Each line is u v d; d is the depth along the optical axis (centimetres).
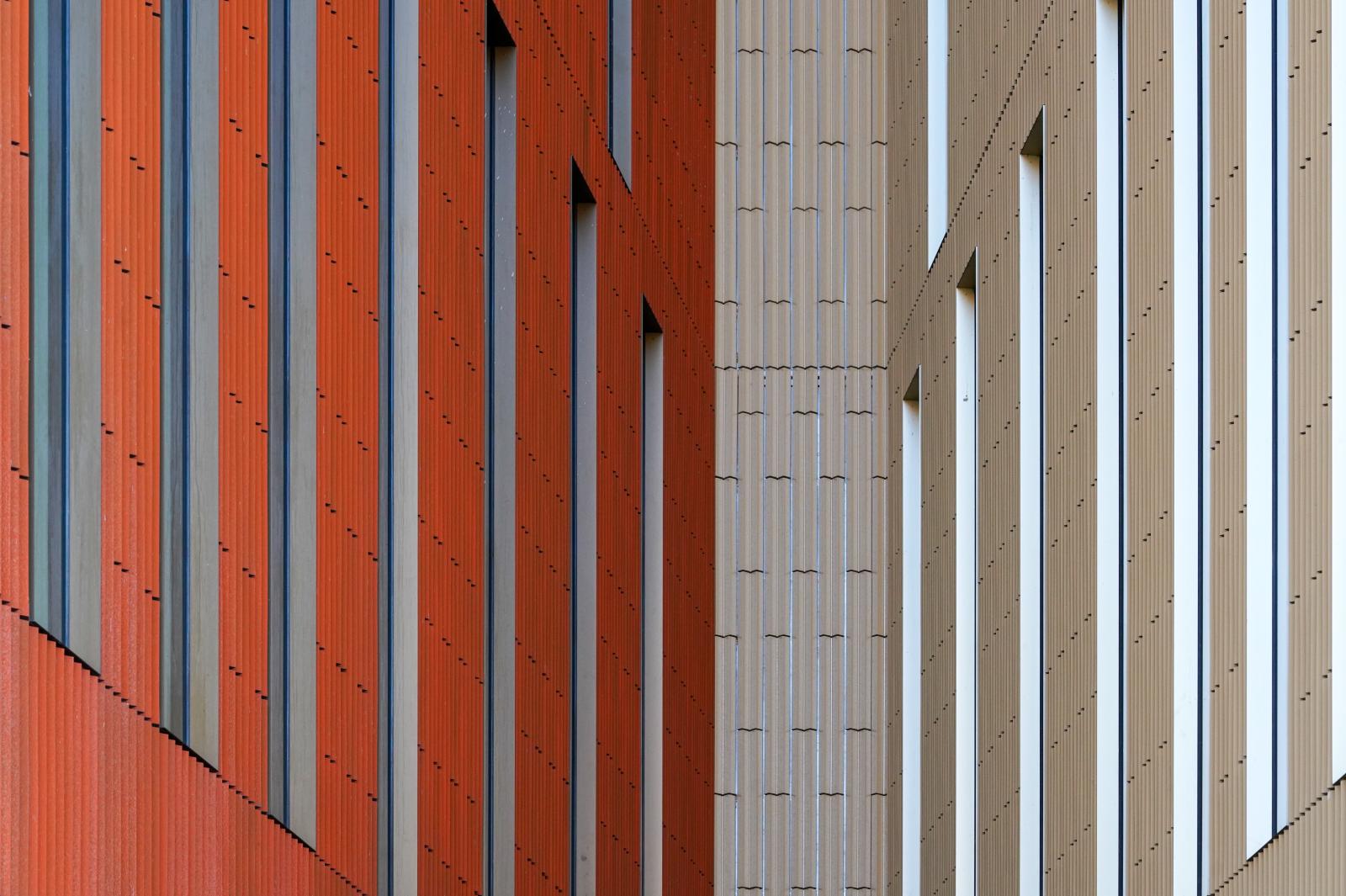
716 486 3753
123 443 1291
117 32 1296
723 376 3788
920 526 3459
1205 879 1814
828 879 3656
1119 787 2084
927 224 3231
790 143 3841
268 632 1552
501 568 2275
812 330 3791
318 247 1681
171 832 1350
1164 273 1922
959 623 2911
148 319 1334
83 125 1248
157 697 1334
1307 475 1570
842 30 3859
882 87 3841
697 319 3556
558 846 2511
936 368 3138
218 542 1455
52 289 1205
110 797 1253
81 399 1236
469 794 2086
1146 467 1970
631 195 2991
